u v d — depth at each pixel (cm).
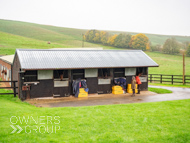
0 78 3173
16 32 12694
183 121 1137
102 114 1224
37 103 1639
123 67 2017
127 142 895
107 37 11231
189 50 8362
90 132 971
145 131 1005
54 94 1844
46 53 2005
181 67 6291
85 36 12012
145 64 2147
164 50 9025
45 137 909
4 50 6562
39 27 15100
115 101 1734
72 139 899
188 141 932
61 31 15312
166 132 1001
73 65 1858
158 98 1886
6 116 1129
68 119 1123
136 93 2120
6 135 902
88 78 1977
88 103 1656
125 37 10269
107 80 2055
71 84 1909
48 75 1820
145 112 1285
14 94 1866
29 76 1791
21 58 1811
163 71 5650
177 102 1588
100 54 2214
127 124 1077
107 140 902
